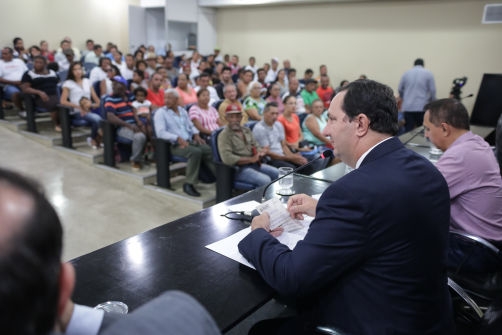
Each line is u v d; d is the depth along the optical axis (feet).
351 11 25.26
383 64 24.85
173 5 28.43
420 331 3.00
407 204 2.83
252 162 9.93
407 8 23.26
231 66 28.09
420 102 18.08
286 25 28.14
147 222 9.59
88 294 3.12
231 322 2.87
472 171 5.23
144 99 14.33
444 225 3.09
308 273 2.91
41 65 15.11
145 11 30.55
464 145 5.41
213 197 11.12
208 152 11.59
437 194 3.05
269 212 4.19
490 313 3.22
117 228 9.18
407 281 2.91
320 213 3.04
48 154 13.94
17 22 24.54
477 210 5.23
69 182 11.81
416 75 17.93
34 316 1.07
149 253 3.83
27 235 1.07
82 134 15.53
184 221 4.61
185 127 12.10
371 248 2.86
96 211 10.03
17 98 16.29
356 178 2.97
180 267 3.58
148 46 31.17
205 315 1.51
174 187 11.94
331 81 27.09
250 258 3.49
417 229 2.87
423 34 23.07
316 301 3.37
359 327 3.02
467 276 5.04
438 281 3.12
